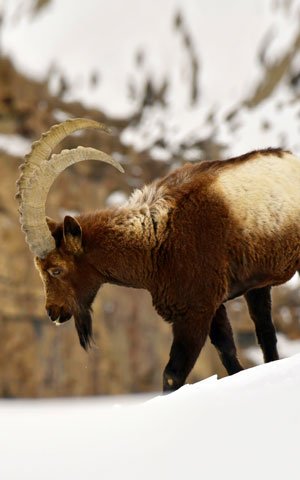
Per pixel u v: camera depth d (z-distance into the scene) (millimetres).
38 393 74938
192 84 96250
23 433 18281
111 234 25594
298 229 26047
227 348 26719
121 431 16500
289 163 26719
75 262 25672
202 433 14898
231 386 17641
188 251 24984
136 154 87375
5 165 78500
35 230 25344
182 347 25078
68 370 76062
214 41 98938
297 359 18297
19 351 74875
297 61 95562
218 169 25859
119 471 13875
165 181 26188
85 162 83000
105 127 25500
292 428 14172
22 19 97500
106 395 76312
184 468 13484
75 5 99312
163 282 25344
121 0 100188
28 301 75812
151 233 25328
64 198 80125
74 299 25859
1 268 74938
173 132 90375
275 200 25719
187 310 25109
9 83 86500
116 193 83938
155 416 17016
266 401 15695
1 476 14398
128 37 98000
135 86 94625
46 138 25297
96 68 94562
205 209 25125
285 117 90125
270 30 98562
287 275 26453
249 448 13766
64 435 17375
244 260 25438
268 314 27906
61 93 91250
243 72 96688
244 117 91188
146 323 78938
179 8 100375
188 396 18000
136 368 78062
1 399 74188
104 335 76750
